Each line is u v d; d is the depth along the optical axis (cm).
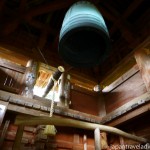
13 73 645
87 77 871
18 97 570
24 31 811
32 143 566
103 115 752
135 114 573
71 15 308
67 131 669
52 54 824
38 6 656
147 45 636
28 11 668
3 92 554
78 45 336
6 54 695
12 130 549
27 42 777
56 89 802
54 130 476
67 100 707
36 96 633
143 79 602
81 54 329
